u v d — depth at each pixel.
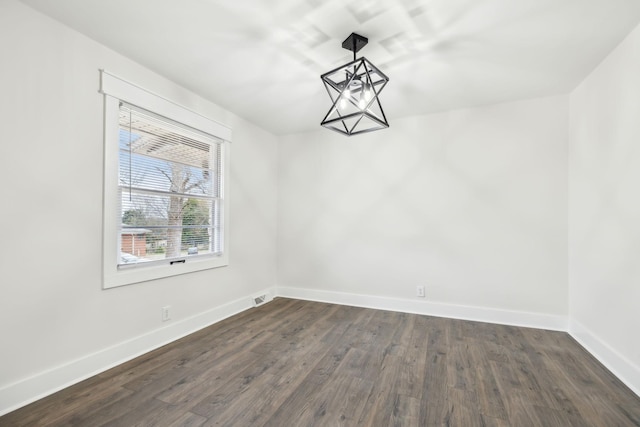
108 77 2.12
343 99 2.07
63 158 1.90
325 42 2.06
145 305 2.41
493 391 1.85
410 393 1.83
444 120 3.35
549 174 2.94
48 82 1.83
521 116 3.04
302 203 4.07
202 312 2.96
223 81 2.64
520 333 2.80
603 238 2.27
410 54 2.20
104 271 2.11
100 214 2.10
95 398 1.76
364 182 3.73
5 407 1.63
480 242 3.18
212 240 3.15
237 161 3.45
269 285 4.04
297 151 4.11
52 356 1.83
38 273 1.78
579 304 2.65
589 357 2.31
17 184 1.70
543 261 2.95
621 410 1.67
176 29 1.94
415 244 3.46
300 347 2.49
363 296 3.71
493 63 2.32
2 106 1.64
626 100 1.99
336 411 1.66
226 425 1.54
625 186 2.00
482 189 3.18
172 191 2.70
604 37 1.98
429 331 2.85
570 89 2.78
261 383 1.94
